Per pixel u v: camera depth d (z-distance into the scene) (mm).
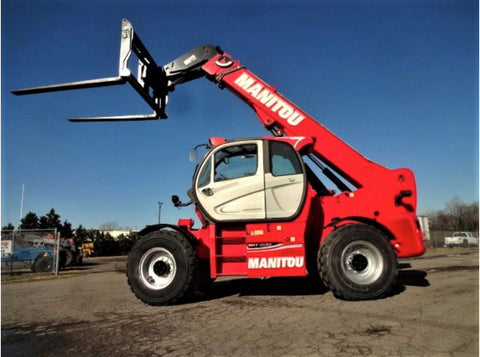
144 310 4547
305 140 5406
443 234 36938
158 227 5152
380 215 5336
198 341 3146
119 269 14750
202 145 5668
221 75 6465
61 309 4938
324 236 5133
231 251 5078
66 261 17156
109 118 6477
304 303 4527
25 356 2979
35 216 44094
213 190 5098
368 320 3613
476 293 5027
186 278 4773
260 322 3672
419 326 3379
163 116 6574
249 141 5262
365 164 5648
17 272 13352
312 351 2797
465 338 3031
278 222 4934
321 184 5887
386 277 4602
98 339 3348
